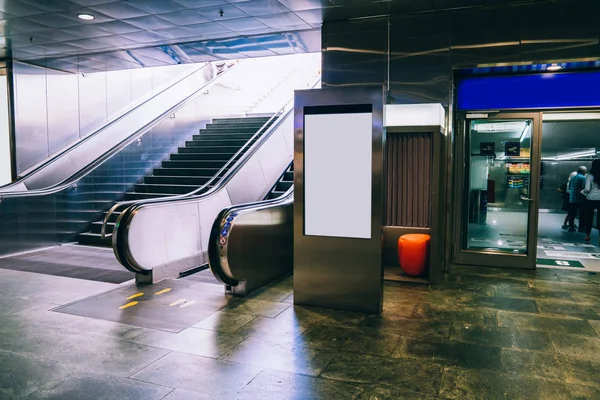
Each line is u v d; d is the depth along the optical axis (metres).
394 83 6.78
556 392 3.04
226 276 5.23
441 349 3.75
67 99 10.20
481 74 6.79
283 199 6.77
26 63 9.41
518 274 6.36
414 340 3.95
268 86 16.86
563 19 5.99
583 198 9.34
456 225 7.01
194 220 6.93
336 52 7.04
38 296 5.22
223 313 4.67
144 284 5.82
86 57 9.16
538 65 6.21
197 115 12.66
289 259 6.52
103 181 9.51
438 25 6.53
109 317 4.52
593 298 5.19
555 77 6.50
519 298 5.19
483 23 6.33
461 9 6.42
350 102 4.69
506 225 7.01
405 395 3.00
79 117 10.46
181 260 6.54
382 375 3.28
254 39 8.06
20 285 5.70
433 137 5.83
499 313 4.66
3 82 9.27
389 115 6.01
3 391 3.02
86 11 6.59
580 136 12.66
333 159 4.76
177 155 11.24
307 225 4.91
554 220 12.53
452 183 6.80
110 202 9.69
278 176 9.70
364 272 4.70
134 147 10.25
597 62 6.02
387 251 6.62
